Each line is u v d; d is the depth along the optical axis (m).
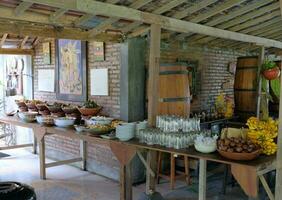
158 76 3.92
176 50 5.27
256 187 2.58
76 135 4.16
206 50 5.90
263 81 5.28
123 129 3.61
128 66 4.56
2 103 7.34
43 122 4.86
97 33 4.24
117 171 4.82
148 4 3.66
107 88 4.91
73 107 5.08
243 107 5.45
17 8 3.33
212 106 6.07
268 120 3.16
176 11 4.02
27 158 6.11
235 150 2.75
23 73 6.71
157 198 3.65
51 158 6.09
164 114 4.04
